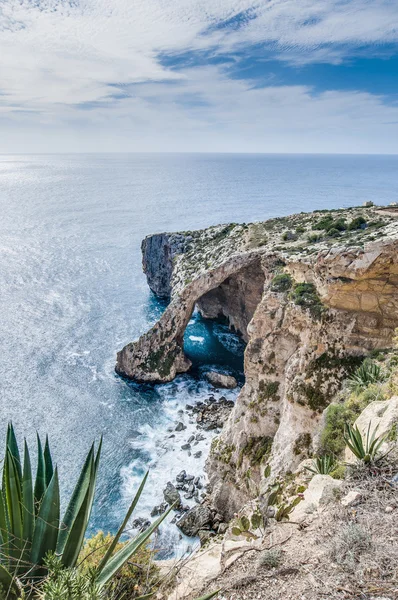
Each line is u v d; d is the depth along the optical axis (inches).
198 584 236.4
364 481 282.5
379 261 959.0
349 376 940.6
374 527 236.2
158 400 1733.5
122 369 1909.4
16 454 201.3
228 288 2406.5
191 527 1051.3
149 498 1189.7
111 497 1195.3
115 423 1557.6
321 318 1030.4
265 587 212.2
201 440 1453.0
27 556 179.3
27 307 2736.2
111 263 4008.4
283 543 246.5
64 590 141.5
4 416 1571.1
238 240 2246.6
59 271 3659.0
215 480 1206.9
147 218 6919.3
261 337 1240.2
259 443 1143.0
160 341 1902.1
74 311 2714.1
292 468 911.7
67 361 2026.3
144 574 249.3
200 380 1915.6
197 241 2760.8
